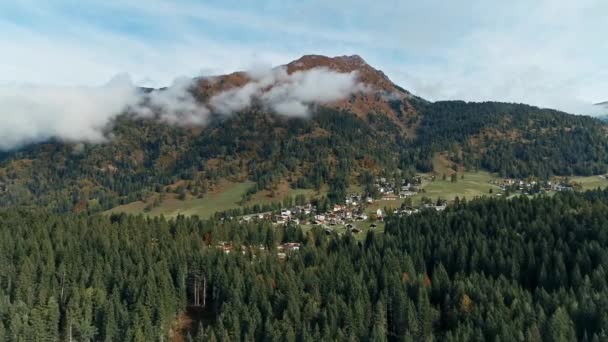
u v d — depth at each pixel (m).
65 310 142.75
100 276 154.00
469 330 124.38
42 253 167.25
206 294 168.25
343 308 135.50
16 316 129.25
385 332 135.50
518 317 127.25
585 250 164.50
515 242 181.88
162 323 138.75
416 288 150.88
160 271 157.75
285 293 148.25
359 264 174.00
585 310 128.25
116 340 135.25
